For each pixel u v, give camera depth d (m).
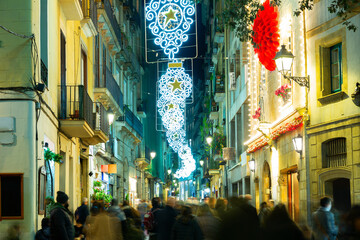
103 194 23.92
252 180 28.19
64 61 17.66
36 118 13.05
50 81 15.31
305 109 17.50
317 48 17.02
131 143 39.81
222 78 41.12
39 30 13.86
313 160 17.14
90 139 21.30
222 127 42.53
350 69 15.41
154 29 24.08
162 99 32.12
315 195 16.94
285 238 7.02
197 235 10.57
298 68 18.25
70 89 16.78
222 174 43.50
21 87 12.83
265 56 21.44
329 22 16.41
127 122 34.53
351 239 5.35
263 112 24.47
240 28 16.52
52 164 15.04
